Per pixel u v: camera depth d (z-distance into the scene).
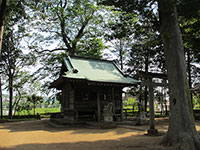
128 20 9.31
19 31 26.02
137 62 25.98
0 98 29.19
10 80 28.00
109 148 6.38
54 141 8.45
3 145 7.62
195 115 21.08
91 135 9.98
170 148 5.84
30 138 9.51
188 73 23.55
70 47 27.30
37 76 26.19
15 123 20.12
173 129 6.38
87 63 18.17
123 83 15.47
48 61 25.78
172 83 6.78
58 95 25.84
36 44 26.55
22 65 28.09
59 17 25.39
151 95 9.93
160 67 23.58
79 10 25.19
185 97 6.46
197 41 11.28
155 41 11.12
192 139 5.91
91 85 15.41
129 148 6.19
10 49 27.41
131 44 26.31
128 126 12.95
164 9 6.75
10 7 10.66
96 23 25.78
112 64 19.70
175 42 6.98
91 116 16.11
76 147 6.84
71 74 14.64
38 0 11.20
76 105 15.59
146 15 7.79
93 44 26.48
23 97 29.66
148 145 6.53
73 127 14.12
